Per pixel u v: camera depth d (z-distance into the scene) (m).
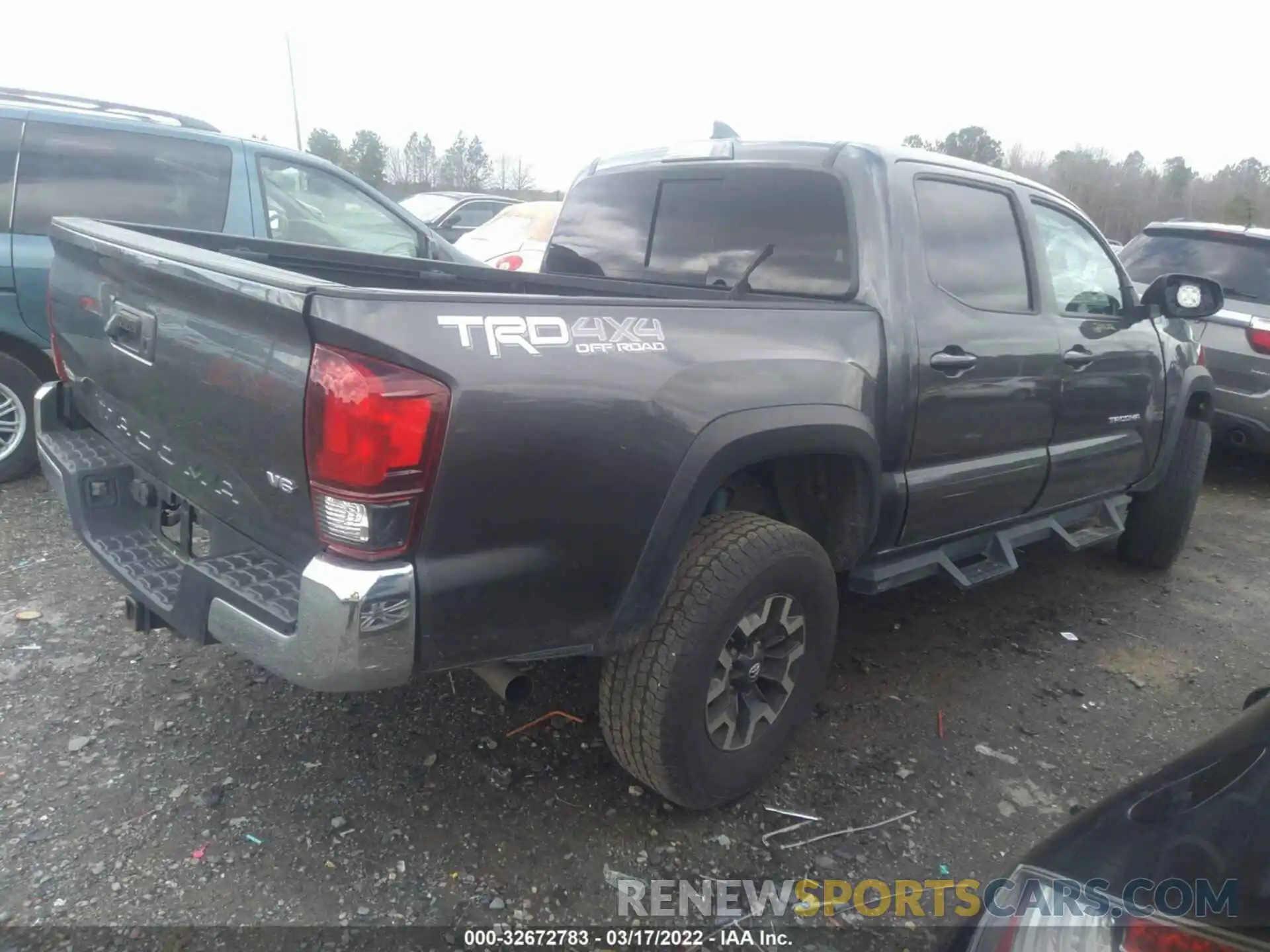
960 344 3.26
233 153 5.42
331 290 1.88
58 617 3.59
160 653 3.38
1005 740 3.32
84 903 2.25
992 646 4.07
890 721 3.39
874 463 2.99
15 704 3.01
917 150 3.37
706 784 2.64
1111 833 1.57
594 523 2.27
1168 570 5.16
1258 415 6.56
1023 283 3.69
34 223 4.85
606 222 3.96
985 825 2.85
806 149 3.31
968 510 3.53
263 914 2.26
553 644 2.31
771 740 2.84
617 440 2.27
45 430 3.05
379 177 31.70
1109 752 3.31
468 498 2.05
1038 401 3.69
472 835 2.60
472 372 2.00
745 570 2.53
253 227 5.47
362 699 3.20
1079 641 4.20
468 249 10.30
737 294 3.38
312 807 2.65
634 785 2.87
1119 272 4.36
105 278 2.68
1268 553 5.62
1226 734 1.78
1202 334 6.75
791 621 2.80
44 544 4.26
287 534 2.15
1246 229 7.07
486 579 2.13
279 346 2.00
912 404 3.12
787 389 2.67
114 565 2.62
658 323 2.42
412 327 1.95
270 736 2.95
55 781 2.67
